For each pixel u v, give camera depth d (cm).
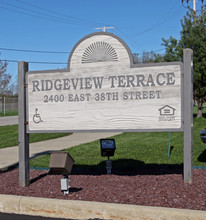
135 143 1233
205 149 1001
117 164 814
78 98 622
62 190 550
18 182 649
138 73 596
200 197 502
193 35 2262
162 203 482
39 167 788
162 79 585
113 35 607
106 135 1670
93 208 471
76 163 846
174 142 1232
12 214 509
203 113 3328
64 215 487
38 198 513
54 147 1223
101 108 612
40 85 638
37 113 637
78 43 623
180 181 598
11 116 3822
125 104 602
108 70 609
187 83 571
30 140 1491
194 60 2247
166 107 584
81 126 620
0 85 3997
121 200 502
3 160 967
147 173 692
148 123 592
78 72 623
